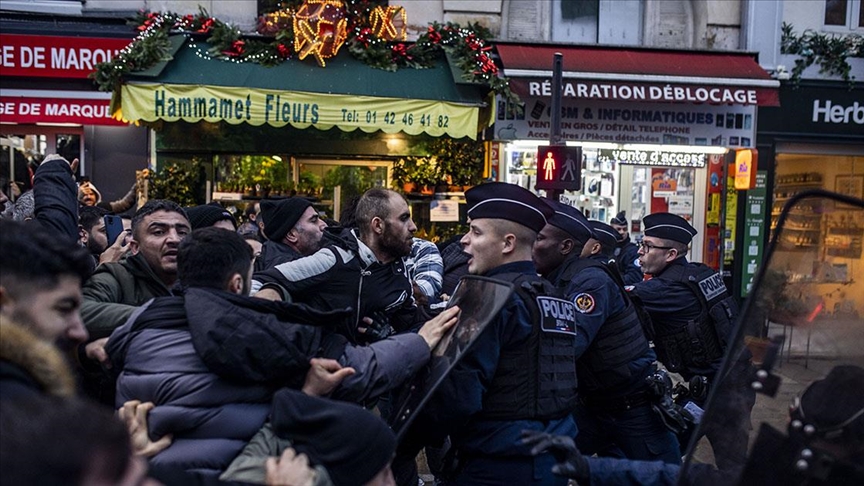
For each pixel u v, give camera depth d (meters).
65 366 1.61
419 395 2.48
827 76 10.38
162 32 8.23
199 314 2.12
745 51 10.05
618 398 3.71
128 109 7.91
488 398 2.67
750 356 2.19
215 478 1.78
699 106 10.11
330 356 2.28
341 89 8.48
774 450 2.15
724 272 10.50
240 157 9.45
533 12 10.16
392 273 3.70
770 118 10.32
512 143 9.94
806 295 2.19
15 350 1.51
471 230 2.99
